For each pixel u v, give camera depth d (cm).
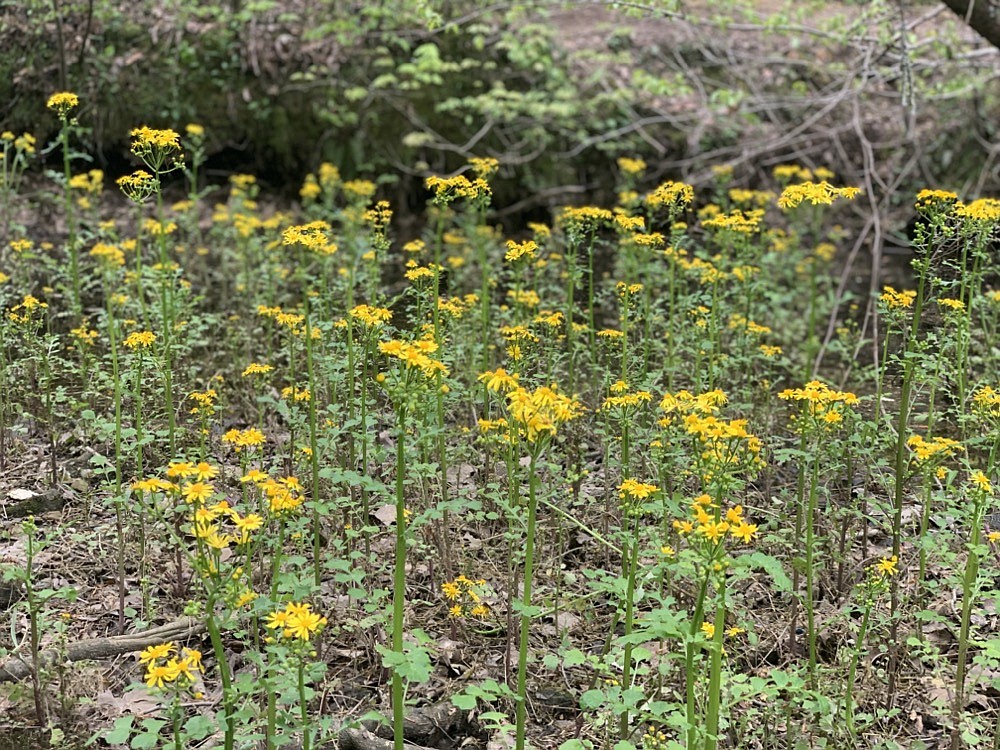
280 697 114
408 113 355
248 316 246
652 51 404
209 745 120
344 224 299
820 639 143
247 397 203
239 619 124
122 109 326
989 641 121
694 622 106
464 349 195
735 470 120
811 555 132
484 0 375
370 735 124
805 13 359
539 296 232
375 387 172
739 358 196
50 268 241
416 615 144
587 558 160
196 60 336
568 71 385
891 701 133
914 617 140
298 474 158
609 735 123
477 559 157
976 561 124
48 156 319
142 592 144
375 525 154
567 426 185
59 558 150
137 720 124
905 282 340
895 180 372
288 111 345
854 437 146
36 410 187
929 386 175
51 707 124
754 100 366
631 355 194
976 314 235
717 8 387
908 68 263
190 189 337
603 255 329
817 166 383
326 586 145
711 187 363
